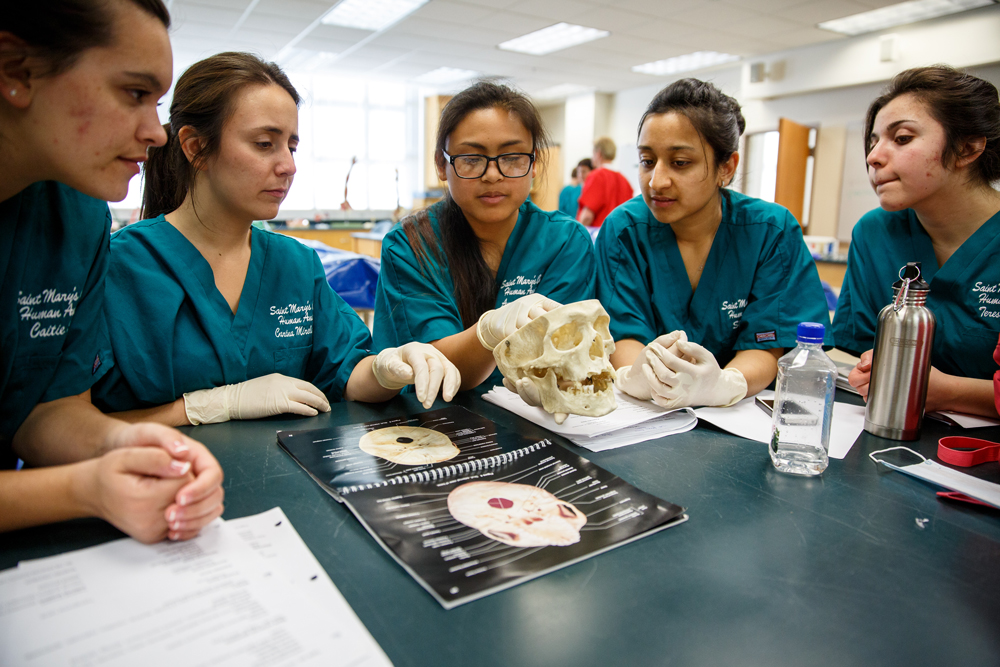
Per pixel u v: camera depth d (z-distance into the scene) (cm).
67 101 61
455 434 89
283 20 568
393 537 59
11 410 78
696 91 122
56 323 81
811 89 629
